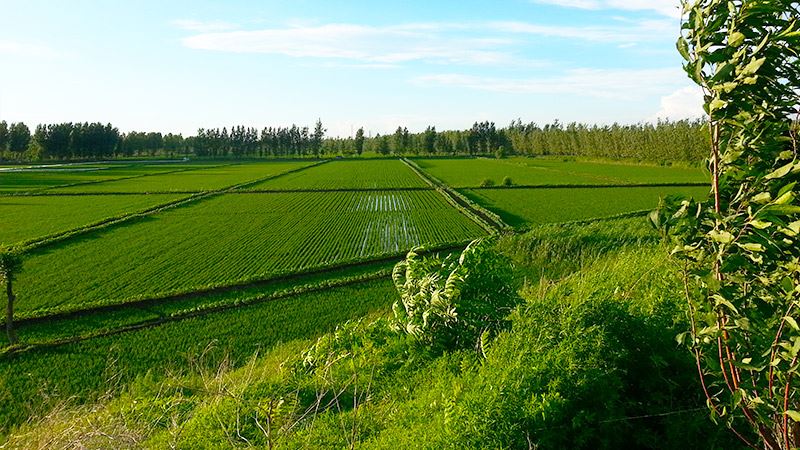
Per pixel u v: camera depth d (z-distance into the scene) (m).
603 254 23.05
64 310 21.05
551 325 6.60
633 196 52.91
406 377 8.24
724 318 3.39
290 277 25.62
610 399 5.53
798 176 3.23
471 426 5.21
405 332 9.50
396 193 60.09
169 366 15.77
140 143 193.88
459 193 57.53
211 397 9.30
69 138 155.00
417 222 40.78
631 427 5.59
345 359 9.59
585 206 46.56
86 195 59.78
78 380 15.09
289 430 6.80
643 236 24.80
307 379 9.05
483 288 8.66
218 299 22.50
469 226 38.62
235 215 45.12
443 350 8.55
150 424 8.23
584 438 5.26
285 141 194.38
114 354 16.88
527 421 5.17
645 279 8.84
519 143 162.00
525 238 27.20
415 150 182.50
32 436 8.65
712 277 3.28
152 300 22.47
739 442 5.20
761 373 3.59
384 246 32.38
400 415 6.66
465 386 6.44
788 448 3.15
